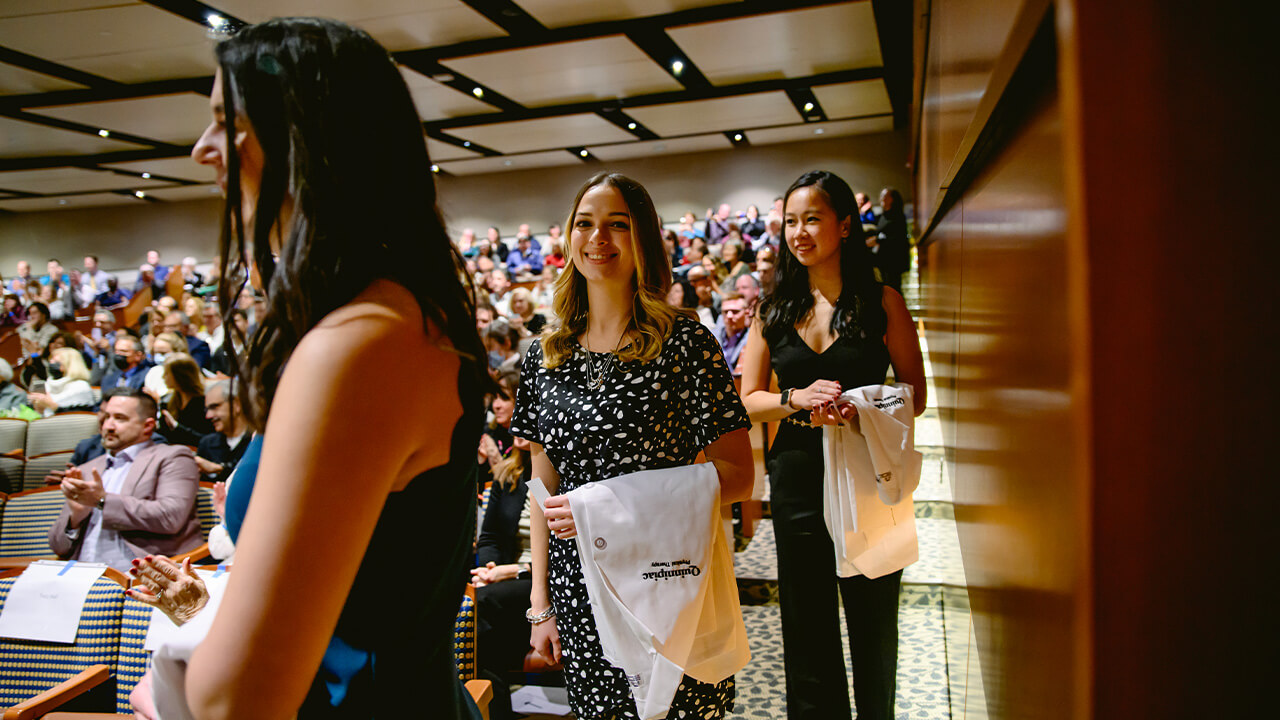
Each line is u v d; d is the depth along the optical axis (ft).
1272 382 1.74
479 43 24.70
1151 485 1.82
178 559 8.66
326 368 1.76
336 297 1.95
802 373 5.62
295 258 1.92
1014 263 3.14
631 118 36.63
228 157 2.02
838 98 35.35
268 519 1.65
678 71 28.89
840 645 5.55
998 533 3.80
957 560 6.50
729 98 33.55
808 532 5.49
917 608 8.92
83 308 37.65
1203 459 1.78
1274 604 1.75
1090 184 1.83
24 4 19.21
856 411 5.16
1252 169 1.74
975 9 4.17
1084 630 1.91
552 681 7.78
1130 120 1.80
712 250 39.81
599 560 4.01
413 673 2.12
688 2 22.81
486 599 7.36
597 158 47.06
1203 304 1.78
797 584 5.53
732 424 4.46
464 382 2.19
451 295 2.21
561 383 4.58
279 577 1.62
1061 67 1.90
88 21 20.47
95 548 9.17
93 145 34.37
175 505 9.29
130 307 36.47
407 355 1.94
